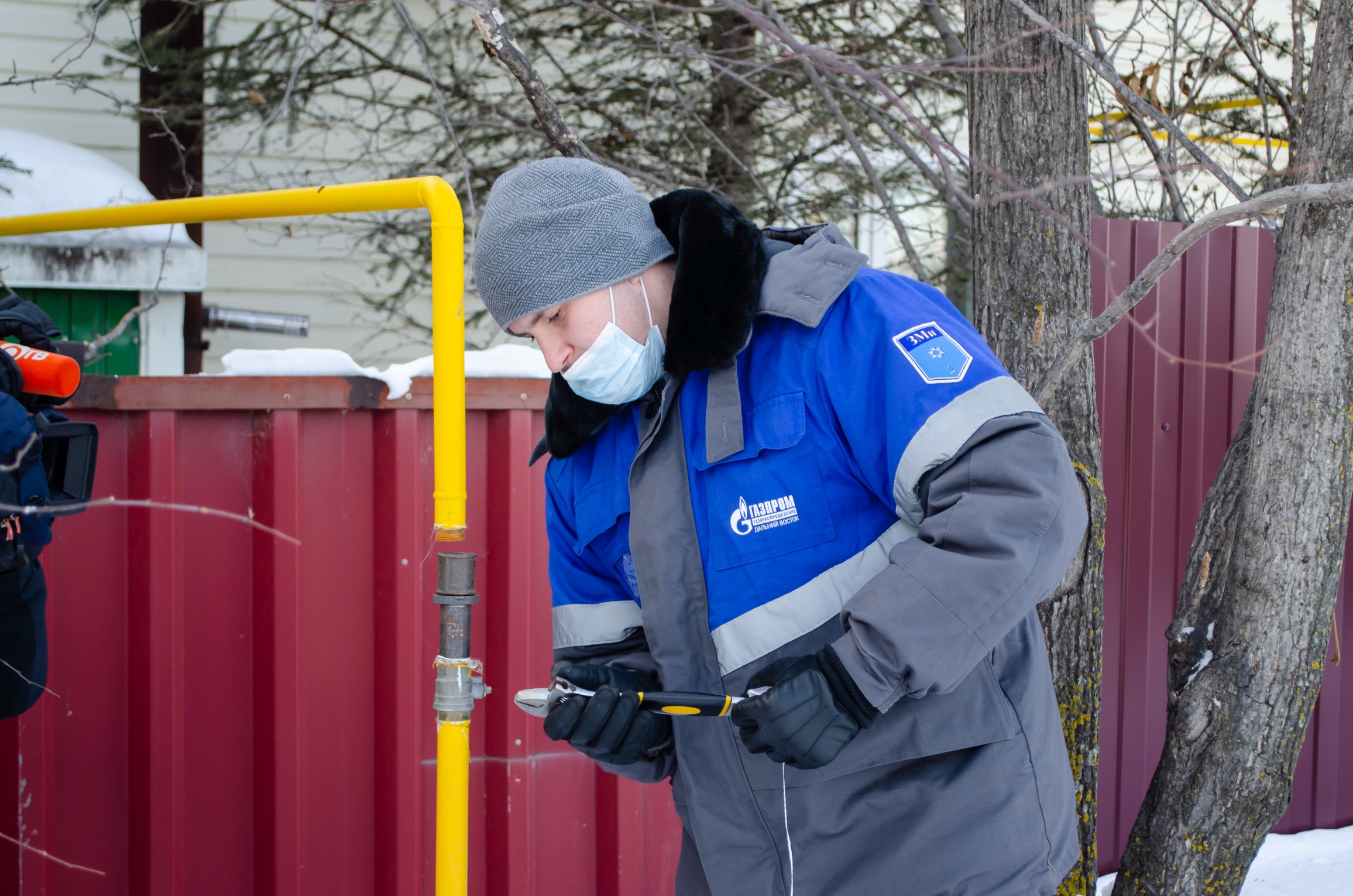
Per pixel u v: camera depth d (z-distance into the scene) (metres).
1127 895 1.99
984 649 1.20
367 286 5.52
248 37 4.37
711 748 1.45
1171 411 3.00
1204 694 1.91
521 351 2.44
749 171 4.12
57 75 4.03
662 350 1.47
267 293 5.34
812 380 1.36
